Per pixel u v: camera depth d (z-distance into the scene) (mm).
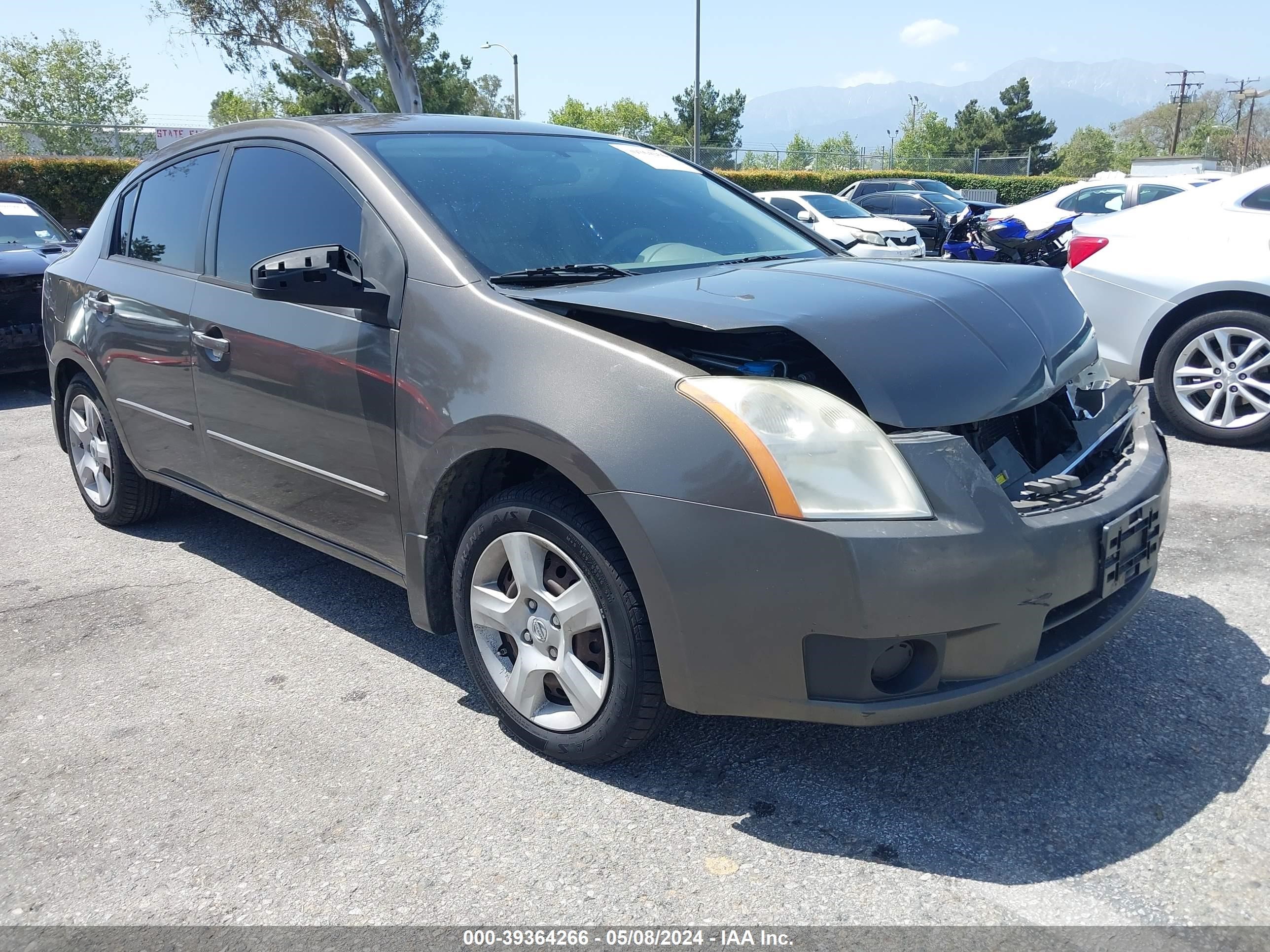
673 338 2566
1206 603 3477
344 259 2801
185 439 3781
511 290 2672
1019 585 2182
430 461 2686
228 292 3445
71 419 4695
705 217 3480
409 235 2840
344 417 2957
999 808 2408
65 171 23469
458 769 2648
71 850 2363
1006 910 2066
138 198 4203
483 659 2758
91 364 4238
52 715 2996
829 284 2666
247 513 3643
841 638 2143
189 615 3703
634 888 2172
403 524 2854
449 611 2928
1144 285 5465
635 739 2471
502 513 2574
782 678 2213
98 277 4230
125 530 4688
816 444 2160
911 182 22672
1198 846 2242
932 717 2211
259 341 3230
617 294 2523
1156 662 3076
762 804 2457
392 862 2281
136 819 2471
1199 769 2535
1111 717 2781
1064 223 12109
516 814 2445
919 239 14562
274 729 2883
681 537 2219
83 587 3992
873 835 2326
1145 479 2586
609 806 2469
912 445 2182
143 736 2861
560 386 2393
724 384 2250
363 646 3418
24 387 8391
